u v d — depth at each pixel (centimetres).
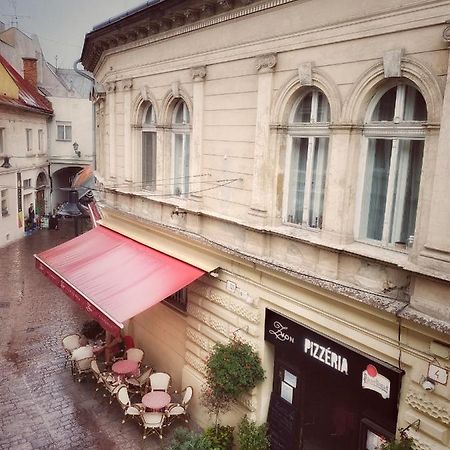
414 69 529
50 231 2784
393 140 586
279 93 708
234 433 830
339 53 614
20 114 2494
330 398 743
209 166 881
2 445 838
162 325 1066
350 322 621
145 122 1147
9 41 3047
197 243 905
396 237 604
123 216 1228
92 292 937
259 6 717
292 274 680
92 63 1548
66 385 1054
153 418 870
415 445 555
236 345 791
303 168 722
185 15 870
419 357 541
